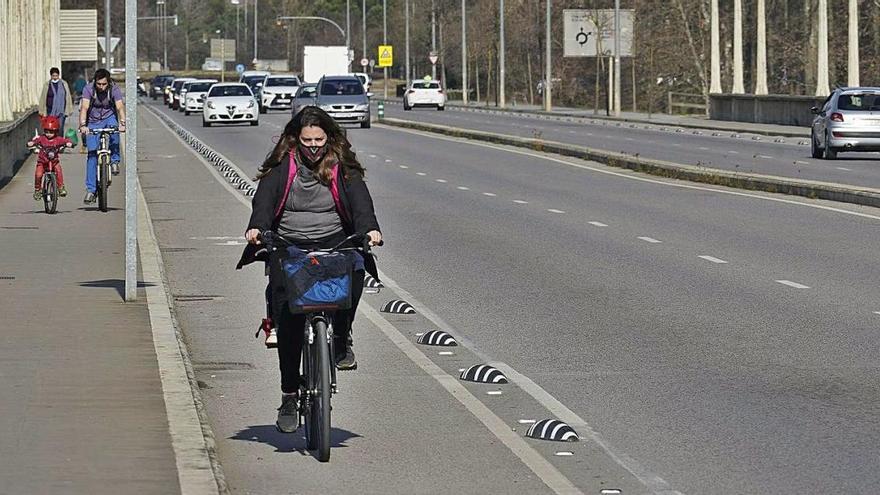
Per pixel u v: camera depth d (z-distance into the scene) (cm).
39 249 4375
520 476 1936
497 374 2592
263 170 2030
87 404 2198
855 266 4162
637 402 2405
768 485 1883
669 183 7606
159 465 1838
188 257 4472
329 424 1964
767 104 15350
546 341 2994
